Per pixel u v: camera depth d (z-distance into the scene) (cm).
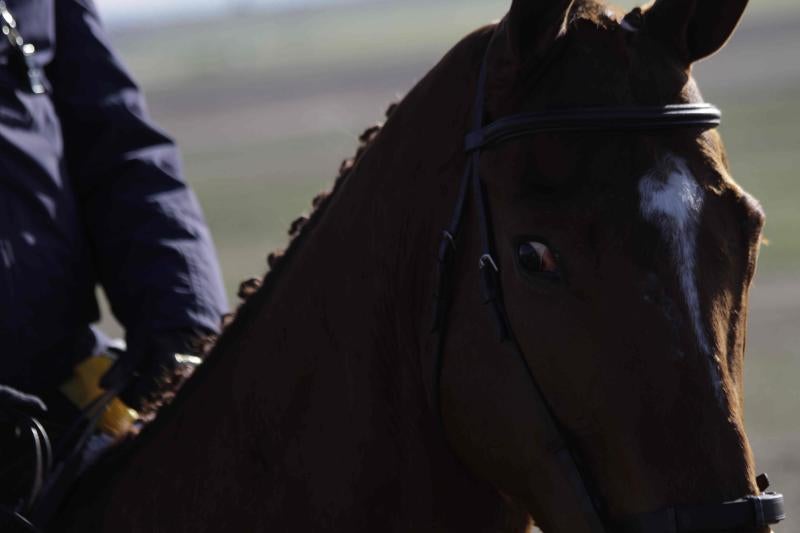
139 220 546
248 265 3144
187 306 524
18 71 523
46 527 481
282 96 10044
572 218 378
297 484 439
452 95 427
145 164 554
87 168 557
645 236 374
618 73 391
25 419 487
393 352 434
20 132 515
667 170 381
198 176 5547
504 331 394
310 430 441
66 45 566
